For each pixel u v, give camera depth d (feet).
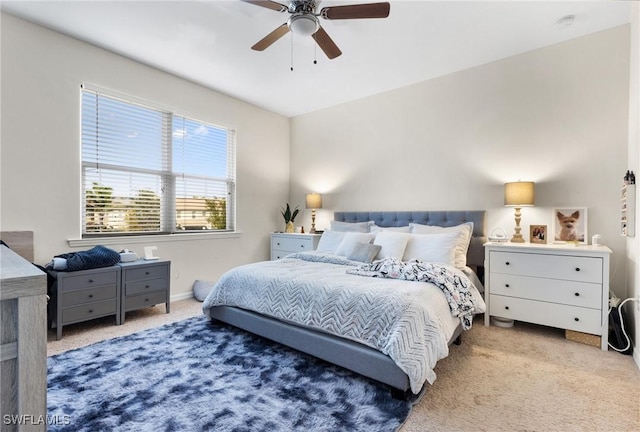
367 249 10.05
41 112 9.10
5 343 2.13
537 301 8.73
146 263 10.12
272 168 16.30
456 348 7.88
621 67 8.89
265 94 14.03
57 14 8.48
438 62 11.02
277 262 10.13
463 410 5.30
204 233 13.30
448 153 11.96
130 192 11.28
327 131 15.61
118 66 10.60
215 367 6.73
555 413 5.23
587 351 7.67
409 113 12.95
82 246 9.93
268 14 8.37
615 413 5.22
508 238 10.67
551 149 9.95
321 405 5.38
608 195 9.09
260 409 5.26
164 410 5.21
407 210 12.98
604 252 7.76
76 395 5.62
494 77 10.94
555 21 8.70
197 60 10.96
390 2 7.88
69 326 9.28
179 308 11.21
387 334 5.73
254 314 8.14
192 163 13.12
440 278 7.29
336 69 11.55
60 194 9.48
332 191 15.44
